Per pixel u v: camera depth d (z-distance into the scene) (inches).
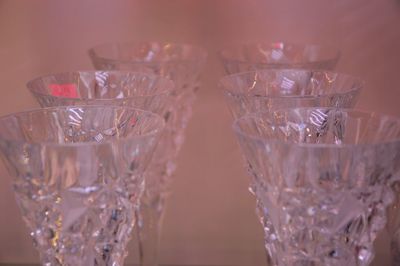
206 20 24.0
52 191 15.3
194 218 24.5
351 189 15.0
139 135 15.6
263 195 16.0
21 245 23.5
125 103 17.5
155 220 22.4
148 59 23.1
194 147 24.7
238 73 19.2
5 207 23.4
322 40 23.8
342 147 14.4
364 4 23.3
